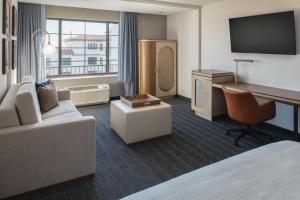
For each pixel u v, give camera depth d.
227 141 3.37
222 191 1.08
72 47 5.55
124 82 5.97
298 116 3.52
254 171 1.25
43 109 3.22
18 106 2.02
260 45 3.81
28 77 3.80
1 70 2.67
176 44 6.07
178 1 4.66
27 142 1.98
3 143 1.89
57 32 5.33
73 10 5.23
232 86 3.90
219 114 4.37
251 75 4.15
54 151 2.10
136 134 3.22
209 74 4.23
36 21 4.80
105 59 5.94
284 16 3.39
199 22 5.20
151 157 2.86
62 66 5.49
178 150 3.06
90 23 5.65
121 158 2.83
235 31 4.20
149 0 4.61
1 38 2.62
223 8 4.56
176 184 1.16
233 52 4.39
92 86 5.57
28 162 2.00
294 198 1.03
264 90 3.52
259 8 3.87
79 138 2.21
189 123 4.17
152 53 5.79
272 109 3.21
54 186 2.17
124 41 5.78
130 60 5.90
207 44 5.07
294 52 3.37
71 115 3.00
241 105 3.14
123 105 3.46
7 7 2.94
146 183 2.31
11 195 1.98
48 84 3.58
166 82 6.09
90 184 2.27
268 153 1.46
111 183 2.30
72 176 2.24
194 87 4.63
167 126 3.47
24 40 4.74
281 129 3.79
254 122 3.14
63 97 3.91
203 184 1.14
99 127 3.91
